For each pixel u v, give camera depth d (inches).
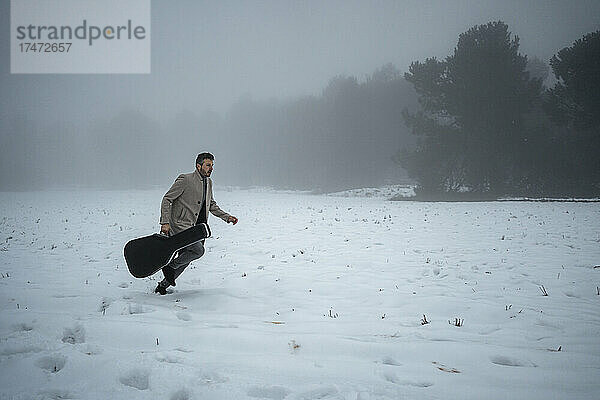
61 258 290.0
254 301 179.9
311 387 88.8
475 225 493.4
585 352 121.0
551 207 772.0
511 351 118.2
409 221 551.2
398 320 153.7
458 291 201.2
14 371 92.4
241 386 88.8
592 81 1084.5
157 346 117.0
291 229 472.7
